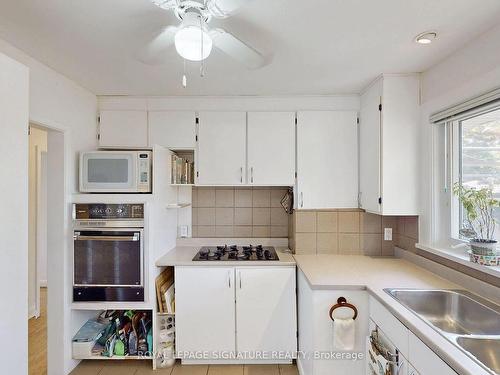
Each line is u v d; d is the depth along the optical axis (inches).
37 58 72.6
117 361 92.0
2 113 42.1
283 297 89.0
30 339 106.1
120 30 60.1
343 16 55.1
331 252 101.0
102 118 100.2
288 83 89.5
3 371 42.3
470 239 65.8
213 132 100.6
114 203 84.4
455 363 37.7
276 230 115.0
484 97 60.6
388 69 80.1
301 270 84.0
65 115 84.3
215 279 89.0
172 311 90.8
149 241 84.7
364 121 95.0
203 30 46.6
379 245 100.6
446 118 73.8
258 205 115.1
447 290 64.7
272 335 88.9
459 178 75.9
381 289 65.5
